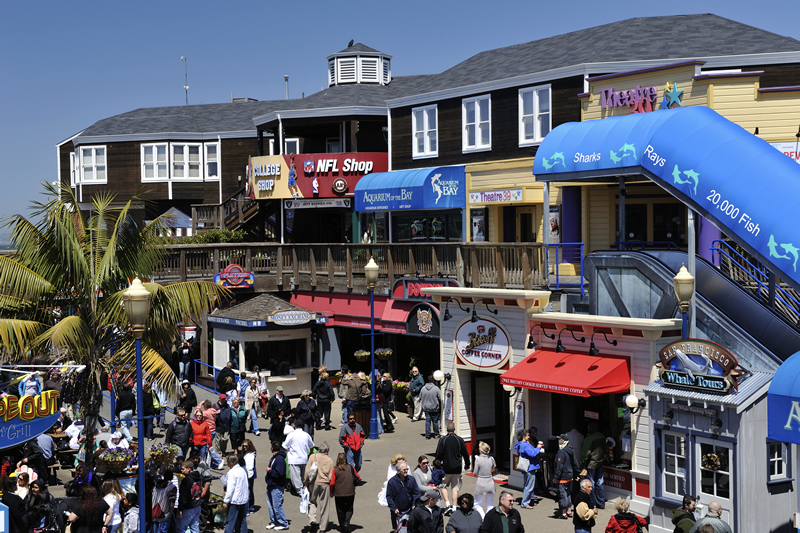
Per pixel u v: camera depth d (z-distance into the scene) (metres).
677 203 27.11
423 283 28.14
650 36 29.91
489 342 21.36
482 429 22.52
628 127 21.38
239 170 47.97
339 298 32.62
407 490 15.98
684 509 14.27
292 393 31.75
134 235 19.83
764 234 17.61
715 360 15.80
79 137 49.22
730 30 29.75
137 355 14.73
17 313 18.91
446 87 34.44
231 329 31.41
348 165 37.72
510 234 31.22
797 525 14.89
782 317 19.45
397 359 31.50
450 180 32.50
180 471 16.64
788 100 23.47
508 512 13.84
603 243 27.94
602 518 17.53
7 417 15.89
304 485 18.50
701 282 20.08
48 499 14.86
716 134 19.55
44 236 18.69
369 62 44.97
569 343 19.72
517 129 31.16
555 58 31.06
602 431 19.62
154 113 51.88
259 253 34.94
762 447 15.63
